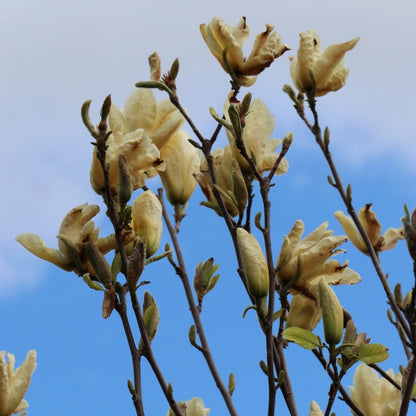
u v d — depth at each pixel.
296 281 2.12
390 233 2.28
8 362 2.08
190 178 2.28
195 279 2.20
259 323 2.09
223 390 2.15
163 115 2.21
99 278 2.06
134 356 2.07
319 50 2.20
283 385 2.11
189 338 2.15
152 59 2.22
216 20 2.20
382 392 2.19
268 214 2.10
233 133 2.13
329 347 2.06
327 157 2.19
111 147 2.08
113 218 2.05
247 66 2.20
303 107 2.21
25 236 2.10
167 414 2.17
